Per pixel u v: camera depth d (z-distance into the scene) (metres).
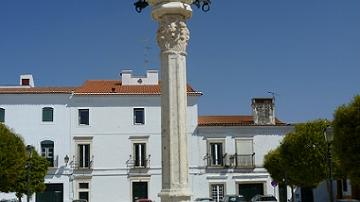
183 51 15.31
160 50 15.42
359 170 25.61
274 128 51.38
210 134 50.88
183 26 15.30
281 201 50.59
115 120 50.66
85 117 50.59
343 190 45.75
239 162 50.75
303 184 38.03
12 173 35.06
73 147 49.97
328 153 26.88
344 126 25.89
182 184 14.71
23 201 48.50
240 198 43.47
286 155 38.09
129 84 53.91
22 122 49.66
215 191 50.41
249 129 51.22
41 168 40.50
